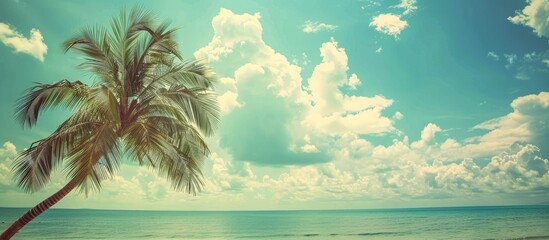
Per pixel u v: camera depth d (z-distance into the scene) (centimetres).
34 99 1010
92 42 1062
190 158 1097
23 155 959
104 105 970
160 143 980
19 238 4034
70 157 903
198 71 1149
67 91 1026
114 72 1066
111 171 977
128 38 1078
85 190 970
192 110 1125
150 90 1102
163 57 1134
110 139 937
